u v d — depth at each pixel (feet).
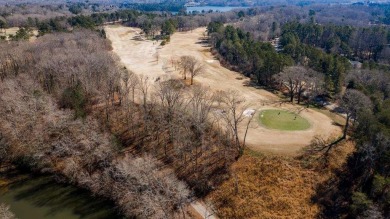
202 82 341.00
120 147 229.45
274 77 322.34
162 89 267.80
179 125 236.84
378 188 172.76
